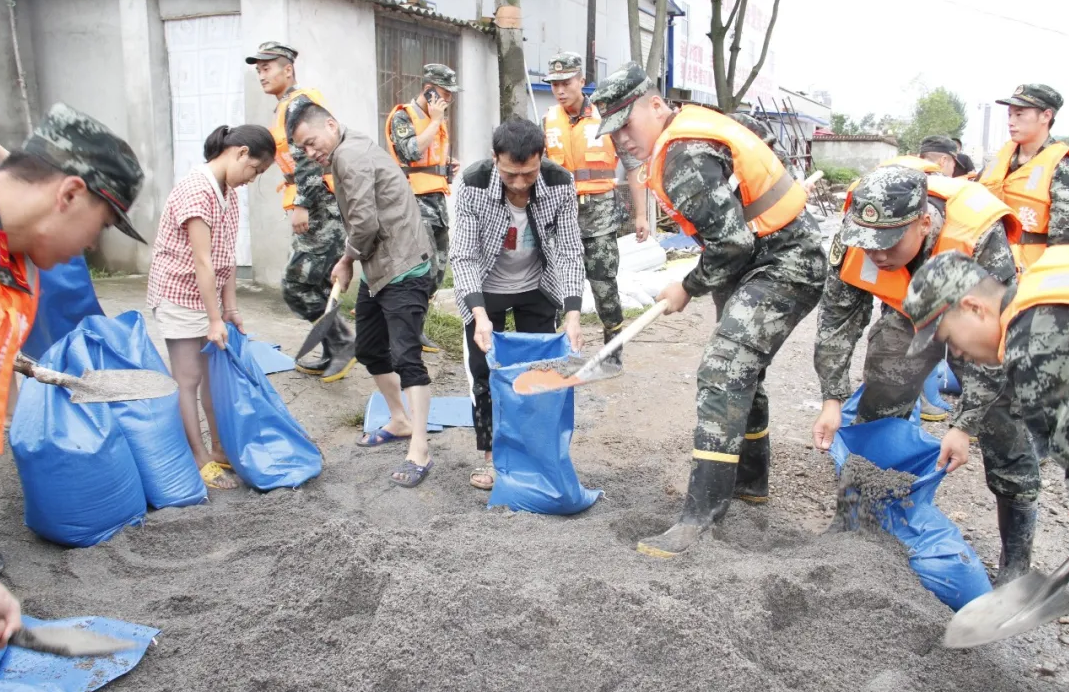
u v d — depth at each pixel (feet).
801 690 8.30
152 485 12.26
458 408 17.72
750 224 10.89
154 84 27.45
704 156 10.37
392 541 10.06
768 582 9.36
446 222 23.02
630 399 18.74
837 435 12.66
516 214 13.09
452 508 13.10
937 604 9.78
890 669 8.67
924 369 11.56
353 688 8.02
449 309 25.80
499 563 10.10
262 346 20.48
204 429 15.96
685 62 54.03
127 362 12.25
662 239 42.22
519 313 14.14
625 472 14.46
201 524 11.91
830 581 9.82
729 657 8.11
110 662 8.28
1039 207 16.06
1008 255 9.85
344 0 27.73
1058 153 15.72
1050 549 12.23
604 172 19.98
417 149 21.38
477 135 36.40
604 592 9.02
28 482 10.99
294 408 17.47
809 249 10.97
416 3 31.32
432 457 15.08
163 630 9.00
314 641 8.79
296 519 12.16
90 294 14.56
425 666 8.19
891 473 10.93
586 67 42.01
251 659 8.50
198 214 12.66
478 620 8.78
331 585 9.30
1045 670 9.42
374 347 14.99
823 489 14.20
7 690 7.43
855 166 94.27
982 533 12.76
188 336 13.30
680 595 9.14
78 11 28.73
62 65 29.40
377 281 13.76
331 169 13.48
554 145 20.03
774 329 10.87
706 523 10.91
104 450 11.23
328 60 27.22
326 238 18.71
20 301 7.09
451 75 21.81
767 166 10.73
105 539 11.44
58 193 6.72
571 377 11.56
